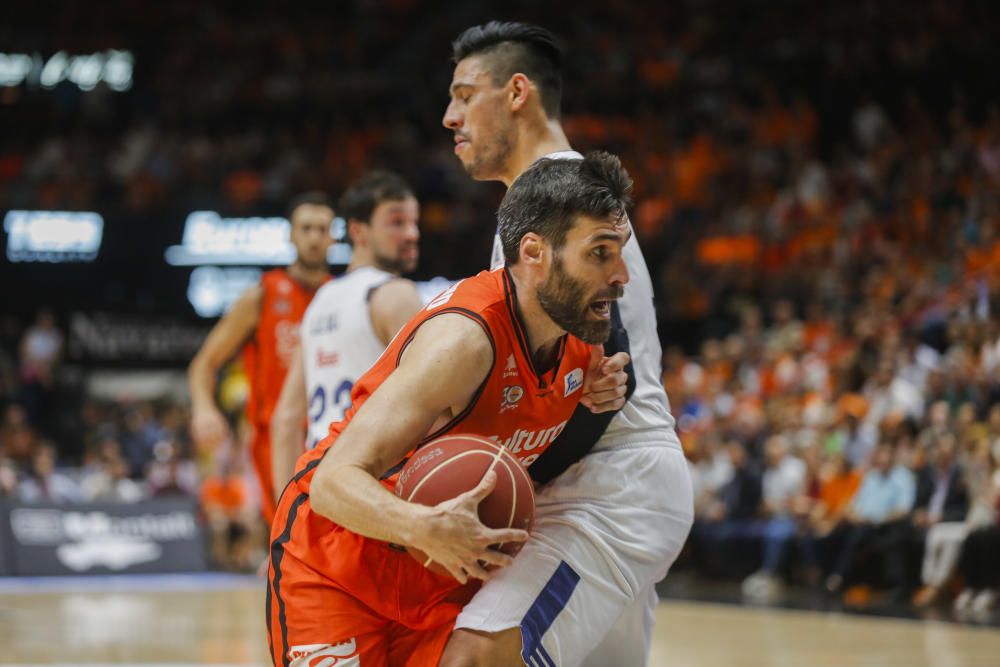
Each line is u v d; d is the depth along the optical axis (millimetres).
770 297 24875
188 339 29125
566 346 4887
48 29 38469
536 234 4605
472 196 31844
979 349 18172
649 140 32375
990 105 28938
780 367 21359
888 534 16656
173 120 35531
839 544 17656
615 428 5328
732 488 19703
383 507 4301
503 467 4500
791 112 31250
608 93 33906
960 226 23375
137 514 21312
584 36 37344
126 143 33844
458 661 4770
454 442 4562
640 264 5504
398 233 7941
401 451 4496
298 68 38062
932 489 16297
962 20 32000
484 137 5965
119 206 29328
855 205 25766
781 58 33000
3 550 20156
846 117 30422
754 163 29750
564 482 5312
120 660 10531
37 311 28578
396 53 39281
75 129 34969
